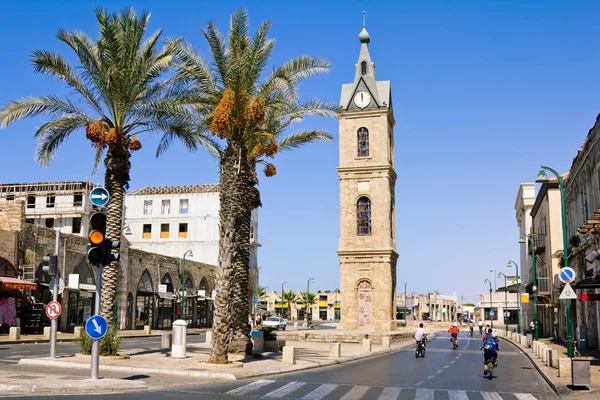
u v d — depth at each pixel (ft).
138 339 143.95
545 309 215.51
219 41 82.79
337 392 57.47
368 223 194.80
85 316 164.66
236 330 94.17
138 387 55.62
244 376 67.82
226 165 79.66
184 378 64.23
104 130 85.87
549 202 187.32
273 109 93.91
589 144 119.03
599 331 121.80
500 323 435.12
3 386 50.93
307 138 106.63
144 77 85.71
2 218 140.97
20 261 139.13
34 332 140.26
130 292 189.78
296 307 552.82
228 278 77.15
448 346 156.56
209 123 89.86
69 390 51.37
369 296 191.11
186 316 230.27
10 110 84.12
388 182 195.21
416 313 494.59
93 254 54.75
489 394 58.65
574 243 135.33
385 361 101.24
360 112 198.90
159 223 278.67
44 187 244.42
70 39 84.53
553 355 85.15
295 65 89.81
